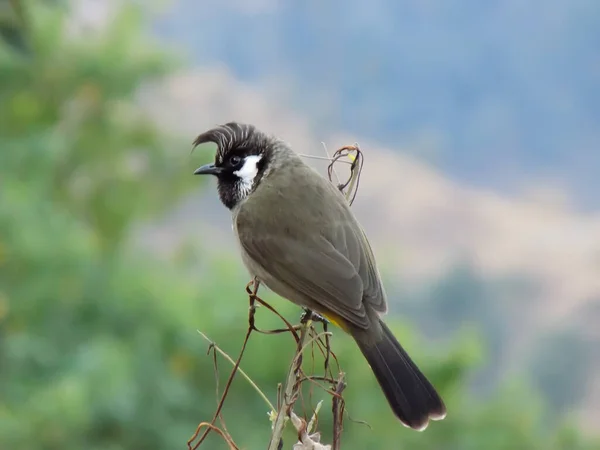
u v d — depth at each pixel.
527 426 12.22
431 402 5.58
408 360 5.71
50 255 12.17
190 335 11.35
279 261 6.08
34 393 10.88
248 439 10.94
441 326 21.50
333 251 6.00
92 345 11.01
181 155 16.09
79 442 10.36
